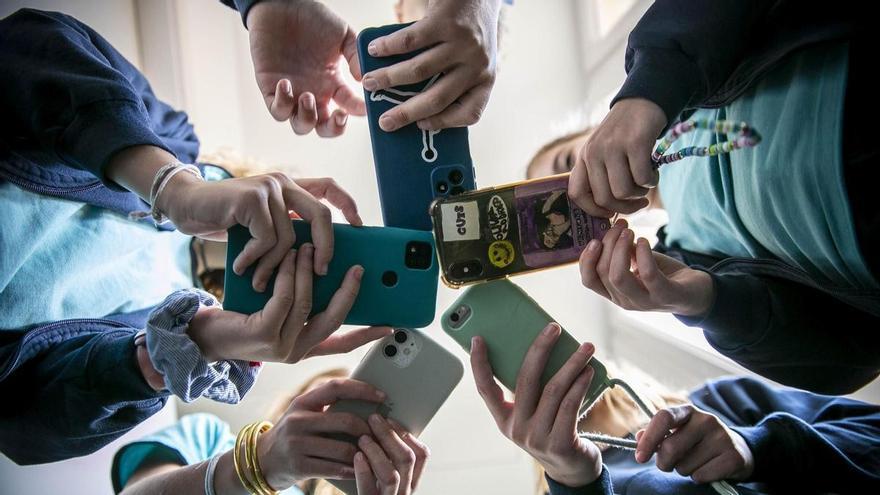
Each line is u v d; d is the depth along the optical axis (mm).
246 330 451
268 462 546
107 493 859
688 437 542
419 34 479
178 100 1165
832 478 571
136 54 1135
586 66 1220
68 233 565
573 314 1203
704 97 460
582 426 743
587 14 1208
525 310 533
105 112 453
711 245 607
